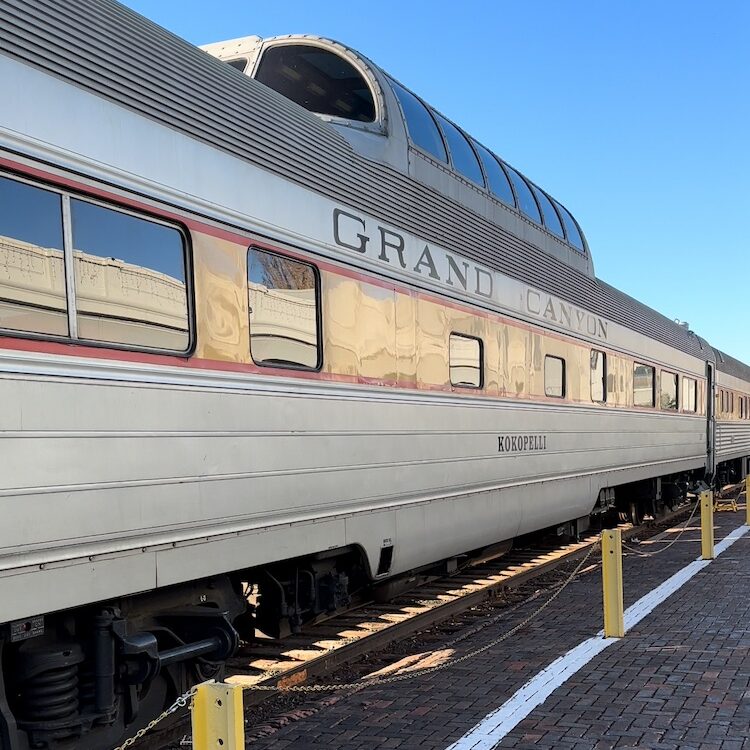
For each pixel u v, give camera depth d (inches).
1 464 126.1
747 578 331.6
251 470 177.9
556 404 350.0
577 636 248.4
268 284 189.0
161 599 168.7
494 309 300.2
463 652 234.4
